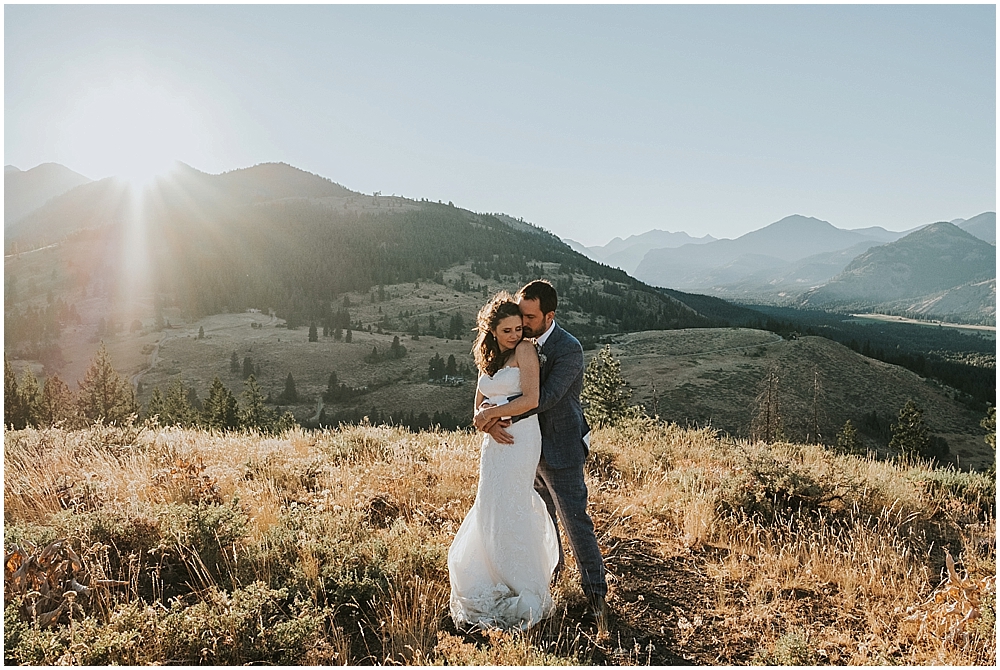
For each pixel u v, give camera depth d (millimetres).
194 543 4051
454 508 5242
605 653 3361
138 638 3076
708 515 5180
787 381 108938
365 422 9133
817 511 5445
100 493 4926
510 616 3641
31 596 3318
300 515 4574
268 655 3139
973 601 3389
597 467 7086
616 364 38281
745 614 3748
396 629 3342
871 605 3834
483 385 3881
